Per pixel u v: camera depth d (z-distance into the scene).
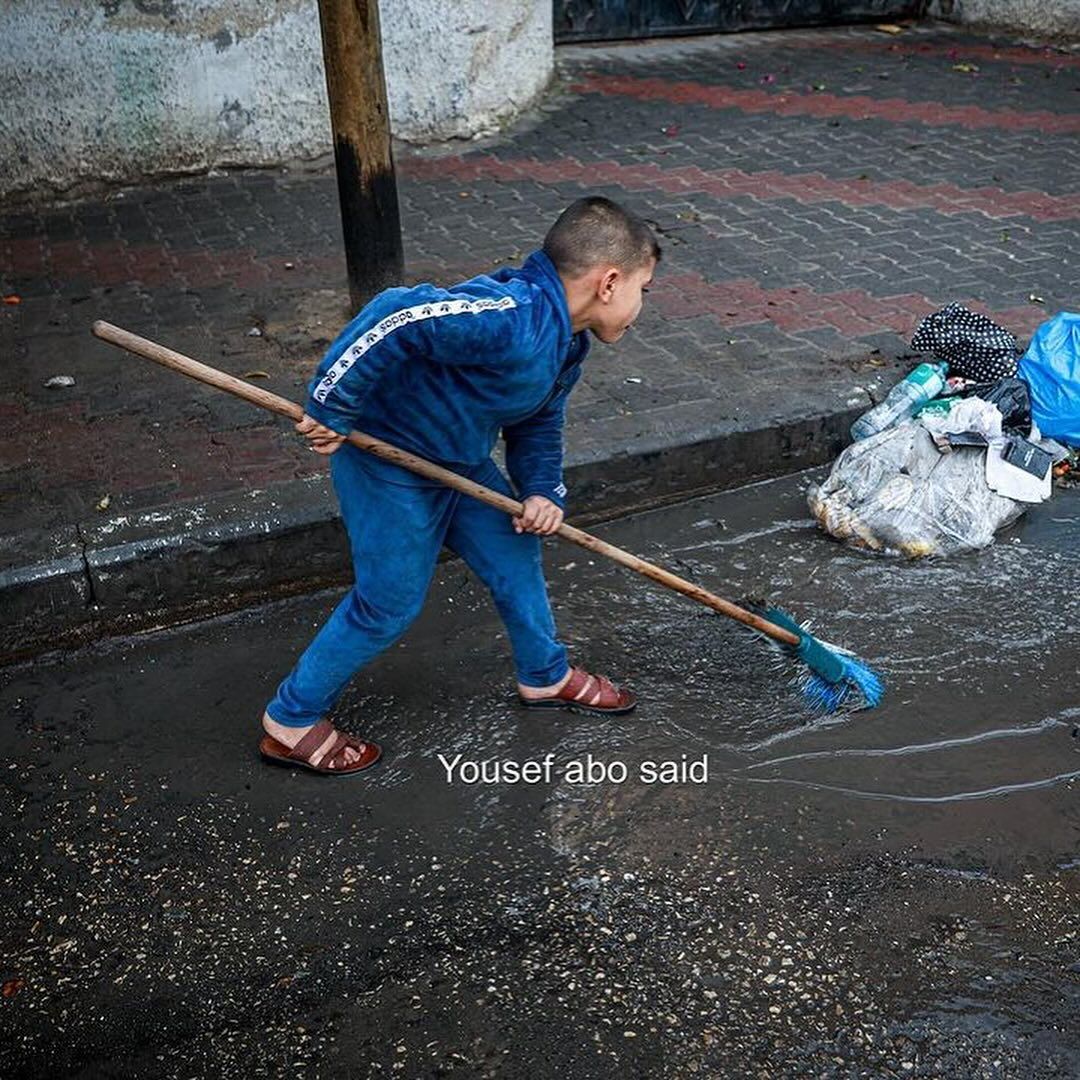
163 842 3.36
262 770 3.59
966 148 7.91
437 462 3.16
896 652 4.03
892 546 4.51
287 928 3.08
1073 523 4.66
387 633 3.37
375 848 3.32
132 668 4.05
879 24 10.77
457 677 3.96
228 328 5.86
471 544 3.46
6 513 4.41
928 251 6.41
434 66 8.13
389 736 3.71
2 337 5.83
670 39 10.40
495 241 6.76
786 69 9.67
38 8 7.29
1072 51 9.91
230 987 2.93
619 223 2.91
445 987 2.91
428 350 2.79
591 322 3.04
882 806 3.41
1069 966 2.93
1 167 7.54
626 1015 2.82
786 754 3.61
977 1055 2.71
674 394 5.11
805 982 2.89
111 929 3.10
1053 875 3.18
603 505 4.79
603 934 3.04
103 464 4.71
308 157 8.16
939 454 4.59
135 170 7.84
